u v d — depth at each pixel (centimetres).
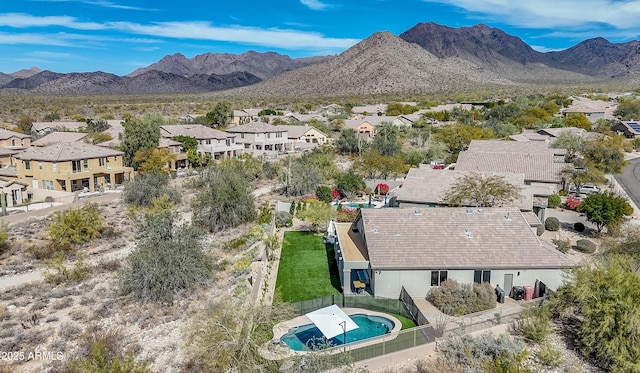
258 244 4128
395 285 2900
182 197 6041
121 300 3027
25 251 4028
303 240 4291
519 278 2919
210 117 13525
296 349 2367
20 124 11812
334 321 2358
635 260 2969
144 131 7831
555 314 2711
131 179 6322
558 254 2967
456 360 2220
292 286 3209
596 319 2289
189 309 2912
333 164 7444
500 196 4112
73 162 6488
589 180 5450
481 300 2716
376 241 3030
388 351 2255
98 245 4228
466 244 3005
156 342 2519
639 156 8450
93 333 2566
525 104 14375
